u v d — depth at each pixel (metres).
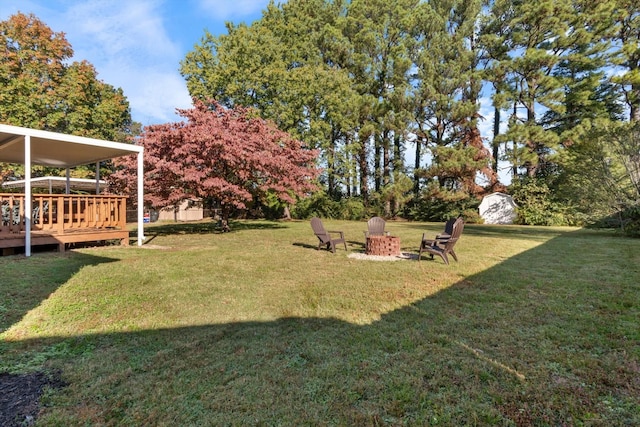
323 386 2.13
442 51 17.47
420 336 2.89
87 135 17.08
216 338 2.86
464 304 3.74
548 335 2.88
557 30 15.77
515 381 2.18
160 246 8.30
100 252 7.09
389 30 19.14
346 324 3.18
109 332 2.97
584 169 11.48
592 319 3.24
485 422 1.80
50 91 15.77
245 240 9.80
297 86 18.19
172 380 2.20
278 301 3.87
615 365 2.37
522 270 5.43
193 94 18.23
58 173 16.94
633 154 10.32
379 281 4.80
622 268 5.50
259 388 2.10
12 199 6.85
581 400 1.98
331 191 24.19
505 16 17.77
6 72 14.88
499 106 16.39
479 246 8.29
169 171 9.86
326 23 20.84
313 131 19.06
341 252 7.52
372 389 2.10
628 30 16.66
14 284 4.31
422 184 20.20
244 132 11.68
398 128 17.61
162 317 3.34
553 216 15.56
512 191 17.62
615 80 16.05
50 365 2.40
